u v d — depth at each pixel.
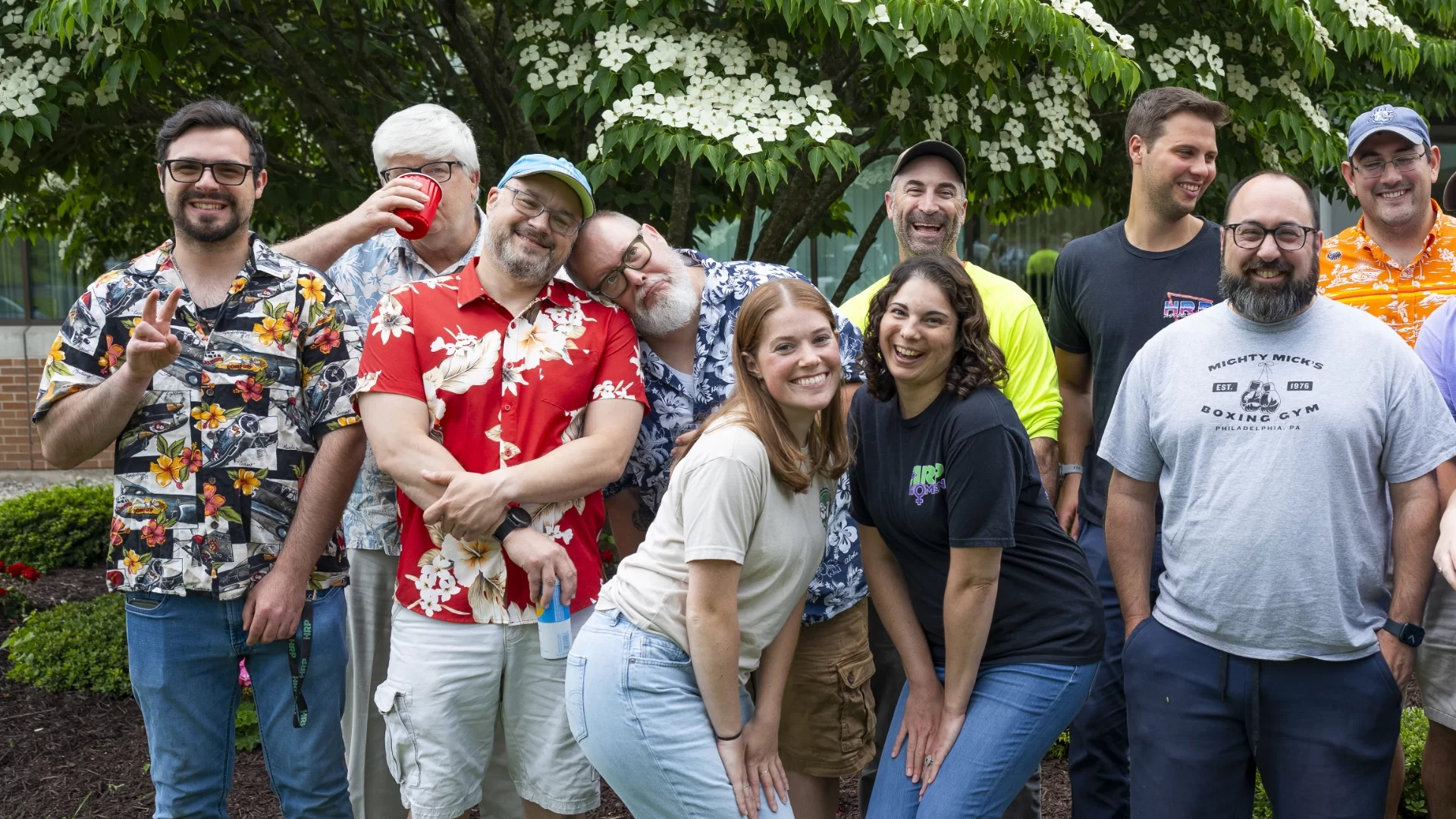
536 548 2.53
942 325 2.32
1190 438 2.44
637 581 2.34
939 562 2.47
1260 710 2.41
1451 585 2.32
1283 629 2.37
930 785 2.46
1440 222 3.15
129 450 2.56
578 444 2.57
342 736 3.00
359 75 4.85
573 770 2.65
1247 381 2.39
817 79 4.28
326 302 2.70
